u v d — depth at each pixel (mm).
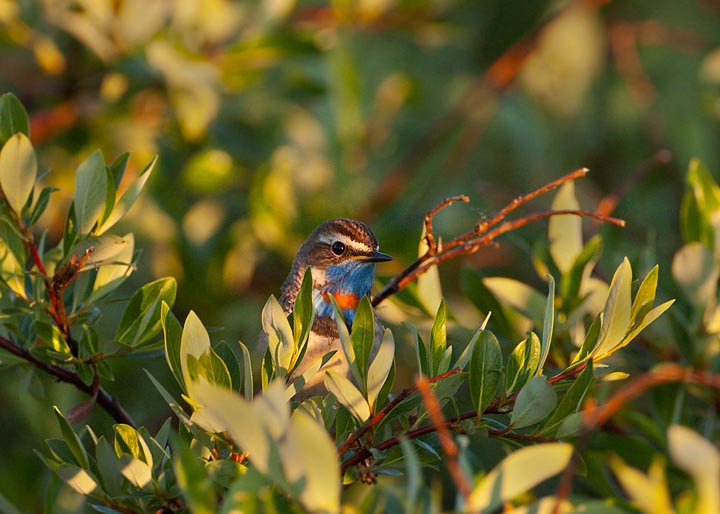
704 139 16016
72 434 7520
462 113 16062
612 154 16438
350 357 7289
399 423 7988
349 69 14219
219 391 5633
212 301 13820
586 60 16375
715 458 5105
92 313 8445
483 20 16484
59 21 12547
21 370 8859
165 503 7453
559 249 10039
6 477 11727
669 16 16688
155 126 13523
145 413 12562
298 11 14367
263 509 5738
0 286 8367
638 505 5695
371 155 15594
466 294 9898
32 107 13547
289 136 13859
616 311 7531
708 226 9781
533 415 7188
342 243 11688
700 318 9336
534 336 7566
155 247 13391
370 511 5934
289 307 12070
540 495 11180
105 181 7988
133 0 12625
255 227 13672
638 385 6055
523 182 16016
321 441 5500
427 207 15422
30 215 8148
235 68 13148
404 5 14391
